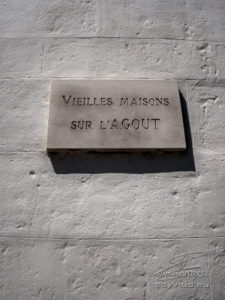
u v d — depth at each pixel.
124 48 2.56
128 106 2.29
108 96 2.32
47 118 2.34
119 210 2.12
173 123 2.26
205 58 2.56
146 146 2.20
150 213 2.12
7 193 2.14
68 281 1.98
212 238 2.08
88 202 2.13
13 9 2.67
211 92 2.46
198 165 2.24
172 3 2.73
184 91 2.45
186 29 2.65
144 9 2.69
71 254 2.03
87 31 2.60
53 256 2.02
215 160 2.26
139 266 2.01
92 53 2.53
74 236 2.06
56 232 2.07
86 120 2.25
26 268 2.00
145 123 2.25
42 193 2.15
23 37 2.57
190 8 2.73
